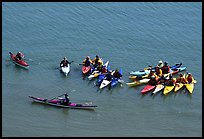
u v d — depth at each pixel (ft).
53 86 246.06
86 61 257.75
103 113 229.66
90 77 249.96
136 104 236.84
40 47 277.03
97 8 316.60
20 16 303.48
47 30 292.81
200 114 233.14
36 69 257.96
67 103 229.66
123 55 275.39
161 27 303.48
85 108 230.68
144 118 228.63
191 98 242.17
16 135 213.87
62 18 304.91
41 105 231.50
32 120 223.30
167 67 256.93
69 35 289.33
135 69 264.72
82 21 303.48
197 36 297.33
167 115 231.71
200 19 313.94
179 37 294.87
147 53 278.87
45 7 313.94
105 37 289.74
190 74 250.16
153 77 246.27
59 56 270.87
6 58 265.54
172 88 245.45
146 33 296.30
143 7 321.32
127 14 313.32
